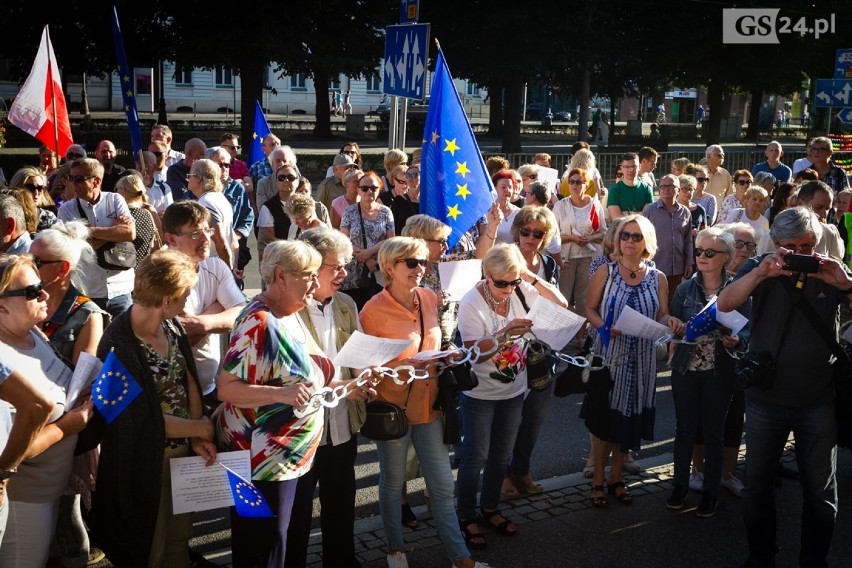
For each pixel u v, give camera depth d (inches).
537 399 218.8
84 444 146.9
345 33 1309.1
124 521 145.2
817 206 287.3
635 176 398.9
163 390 148.9
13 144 1208.2
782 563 196.4
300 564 162.2
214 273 187.3
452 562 181.0
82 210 259.0
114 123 1526.8
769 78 1637.6
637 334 204.2
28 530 141.9
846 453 265.3
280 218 344.5
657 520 214.8
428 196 238.4
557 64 1408.7
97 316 166.4
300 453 153.3
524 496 226.2
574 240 366.6
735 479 233.8
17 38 1163.9
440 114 234.4
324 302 169.0
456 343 214.7
